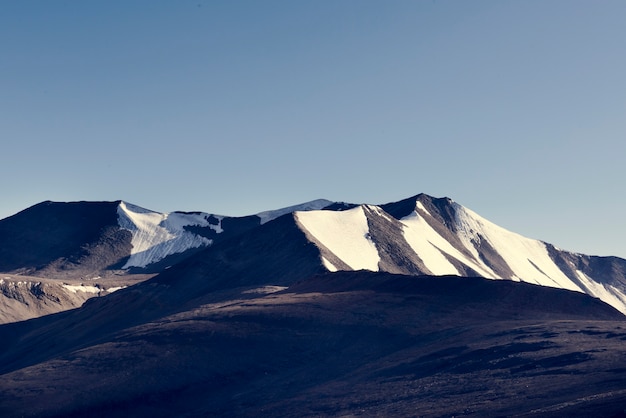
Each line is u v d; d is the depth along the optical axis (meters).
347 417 137.88
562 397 121.38
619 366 133.50
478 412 122.69
